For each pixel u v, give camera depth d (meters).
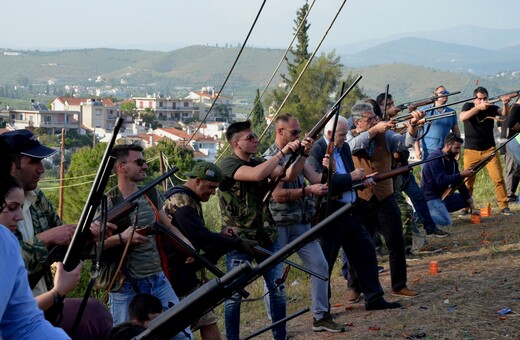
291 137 7.10
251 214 6.68
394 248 8.31
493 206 14.11
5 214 3.50
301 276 10.55
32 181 4.60
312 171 7.57
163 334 2.92
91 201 3.69
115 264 5.61
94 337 4.50
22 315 2.79
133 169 5.68
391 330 7.20
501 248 10.16
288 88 57.59
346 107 55.59
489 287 8.16
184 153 44.84
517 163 13.88
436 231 11.47
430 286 8.68
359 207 8.04
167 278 5.91
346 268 9.51
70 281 3.73
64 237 4.32
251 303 9.54
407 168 7.95
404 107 10.59
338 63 56.53
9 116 157.38
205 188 6.35
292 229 7.24
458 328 6.97
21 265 2.75
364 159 8.16
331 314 8.20
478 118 13.01
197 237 6.25
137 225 5.67
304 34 58.22
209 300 2.93
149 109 181.62
